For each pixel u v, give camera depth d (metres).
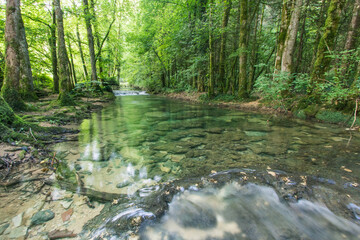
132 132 5.15
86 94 13.22
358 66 5.66
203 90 15.84
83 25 14.43
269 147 3.84
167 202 2.05
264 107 8.86
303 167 2.86
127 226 1.70
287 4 8.32
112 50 22.03
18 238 1.54
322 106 6.54
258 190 2.26
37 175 2.57
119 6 15.73
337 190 2.23
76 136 4.63
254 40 11.62
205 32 12.41
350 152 3.47
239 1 11.26
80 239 1.56
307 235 1.64
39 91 12.23
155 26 18.62
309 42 11.31
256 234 1.64
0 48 12.70
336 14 6.21
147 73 24.19
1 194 2.12
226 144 4.08
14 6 6.19
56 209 1.92
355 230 1.69
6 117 3.94
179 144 4.11
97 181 2.51
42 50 14.49
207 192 2.23
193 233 1.64
